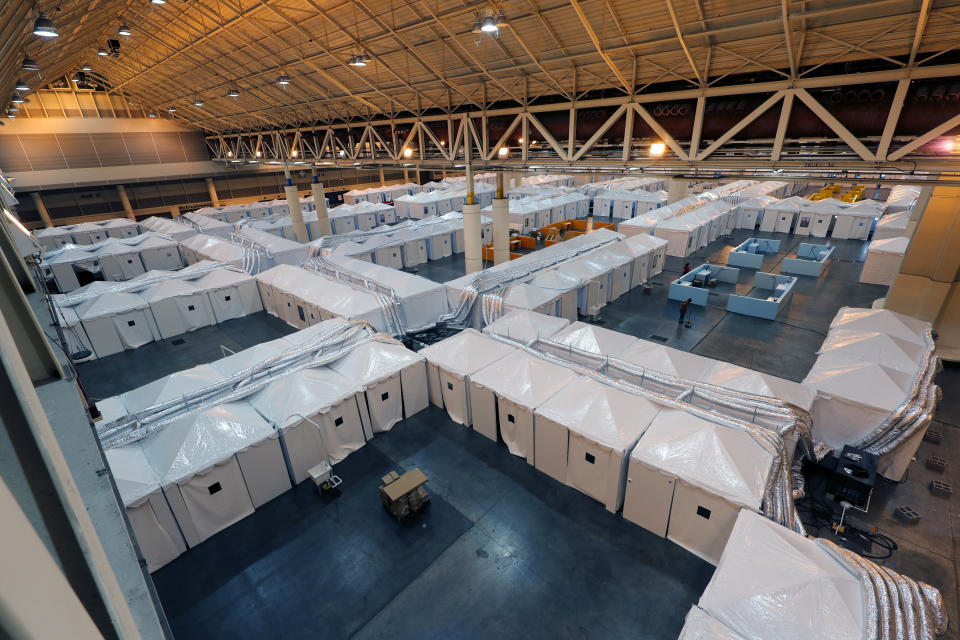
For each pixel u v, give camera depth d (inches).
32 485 55.6
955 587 382.9
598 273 897.5
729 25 532.7
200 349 841.5
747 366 706.2
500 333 649.6
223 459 441.4
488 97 892.6
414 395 605.6
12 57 638.5
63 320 740.0
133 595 120.3
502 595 392.5
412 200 1819.6
